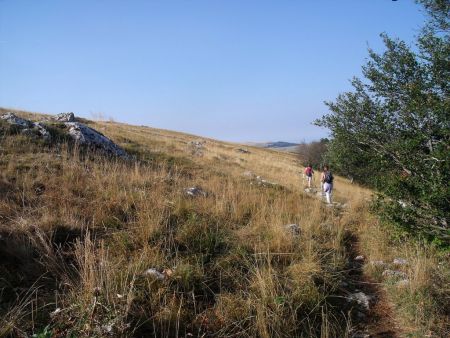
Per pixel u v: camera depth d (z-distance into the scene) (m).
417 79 8.18
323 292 5.61
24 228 5.86
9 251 5.19
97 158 11.88
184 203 7.99
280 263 6.36
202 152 21.98
